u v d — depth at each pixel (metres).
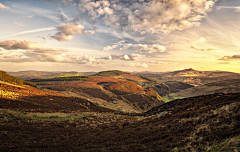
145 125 22.52
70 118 34.16
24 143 13.33
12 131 17.36
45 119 29.69
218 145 9.59
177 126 16.88
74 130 22.03
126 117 38.94
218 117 14.45
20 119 25.12
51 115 33.78
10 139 14.04
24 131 18.14
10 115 27.28
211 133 11.78
